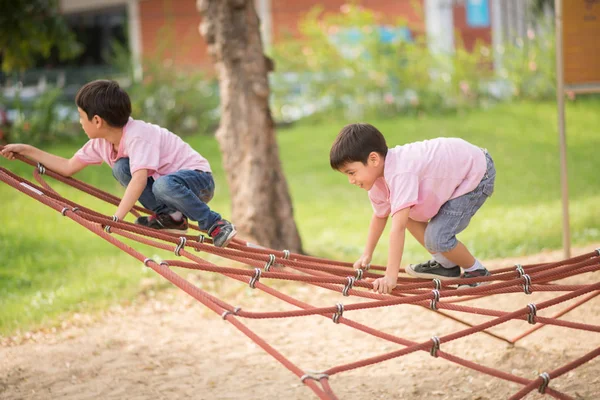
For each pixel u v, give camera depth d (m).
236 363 7.26
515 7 26.30
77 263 11.41
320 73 23.58
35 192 4.80
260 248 5.29
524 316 4.68
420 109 23.00
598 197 13.93
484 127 20.73
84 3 26.70
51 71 22.92
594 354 4.50
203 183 5.27
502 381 6.32
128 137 5.08
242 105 10.73
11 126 19.81
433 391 6.27
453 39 26.11
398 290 4.75
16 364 7.39
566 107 22.27
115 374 7.01
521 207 13.84
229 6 10.71
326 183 17.14
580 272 4.97
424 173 4.82
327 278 4.54
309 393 6.43
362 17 23.42
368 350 7.50
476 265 5.12
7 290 10.19
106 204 14.73
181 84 22.16
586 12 9.16
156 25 26.83
